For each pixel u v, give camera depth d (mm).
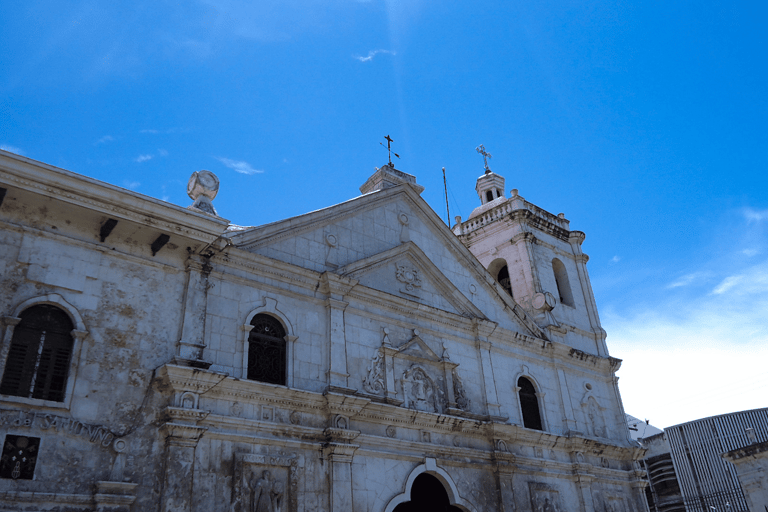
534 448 26156
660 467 50344
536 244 33844
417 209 27484
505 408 26062
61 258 16578
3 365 14859
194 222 18281
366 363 21938
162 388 17031
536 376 28438
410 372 23109
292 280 21188
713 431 48281
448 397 23891
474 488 22984
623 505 28750
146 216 17562
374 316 23031
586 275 35562
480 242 35438
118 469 15523
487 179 40500
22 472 14273
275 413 18891
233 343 18938
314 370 20469
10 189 15859
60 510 14453
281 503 17766
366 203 25188
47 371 15562
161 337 17625
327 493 18812
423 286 25625
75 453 15102
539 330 29719
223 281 19547
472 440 23953
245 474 17469
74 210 16797
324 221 23312
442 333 25234
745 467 34531
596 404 30859
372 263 23953
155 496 15812
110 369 16406
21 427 14594
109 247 17531
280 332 20422
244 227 25719
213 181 20297
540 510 24594
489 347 26719
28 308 15781
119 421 16047
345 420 20109
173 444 16281
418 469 21422
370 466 20250
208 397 17672
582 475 27062
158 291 18094
